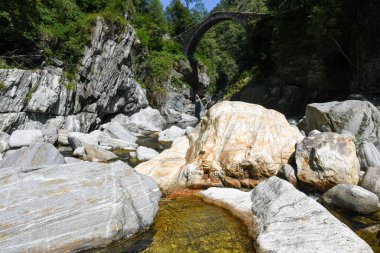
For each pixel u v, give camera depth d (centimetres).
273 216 655
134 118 3462
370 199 759
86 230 610
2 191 598
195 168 1045
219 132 1117
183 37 6281
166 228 698
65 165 721
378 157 1052
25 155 1155
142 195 742
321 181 914
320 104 1530
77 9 2783
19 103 1883
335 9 2509
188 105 5384
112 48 2856
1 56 1962
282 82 3325
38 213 589
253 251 577
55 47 2377
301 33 3170
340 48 2541
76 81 2434
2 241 534
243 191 934
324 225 579
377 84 2259
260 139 1065
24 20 2116
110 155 1559
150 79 4869
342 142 945
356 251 504
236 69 6575
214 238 643
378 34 2281
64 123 2228
